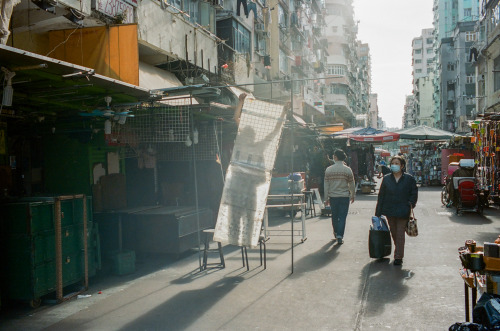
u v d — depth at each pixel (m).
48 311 5.10
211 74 14.87
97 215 7.75
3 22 5.60
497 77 23.86
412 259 7.07
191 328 4.36
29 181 7.82
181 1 13.46
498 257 3.10
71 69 4.51
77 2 8.42
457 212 12.79
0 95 5.02
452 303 4.84
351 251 7.83
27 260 5.14
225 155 10.89
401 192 6.77
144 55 12.05
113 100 6.20
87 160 7.78
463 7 68.31
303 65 32.31
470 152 22.73
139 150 9.26
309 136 16.92
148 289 5.86
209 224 8.70
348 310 4.74
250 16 20.09
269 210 13.52
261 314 4.70
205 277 6.38
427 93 86.19
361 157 24.42
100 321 4.67
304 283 5.86
